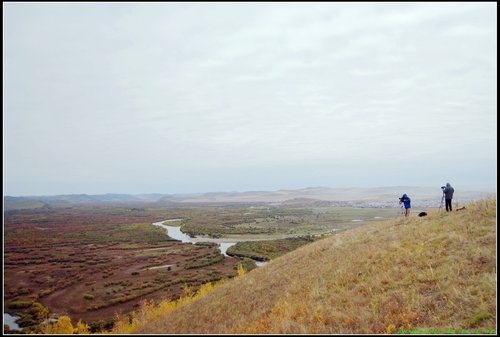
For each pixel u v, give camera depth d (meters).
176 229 161.38
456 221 19.36
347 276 16.70
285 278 20.56
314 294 15.89
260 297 18.61
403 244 18.44
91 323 41.16
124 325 31.11
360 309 12.98
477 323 10.34
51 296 54.66
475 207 21.17
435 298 12.38
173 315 21.17
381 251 18.22
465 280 12.73
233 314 17.30
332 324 12.52
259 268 27.36
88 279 66.38
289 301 16.09
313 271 19.66
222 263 75.88
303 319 13.48
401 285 14.01
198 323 17.27
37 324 41.06
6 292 56.28
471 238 16.12
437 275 13.77
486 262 13.52
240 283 23.55
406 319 11.45
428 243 17.31
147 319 31.14
